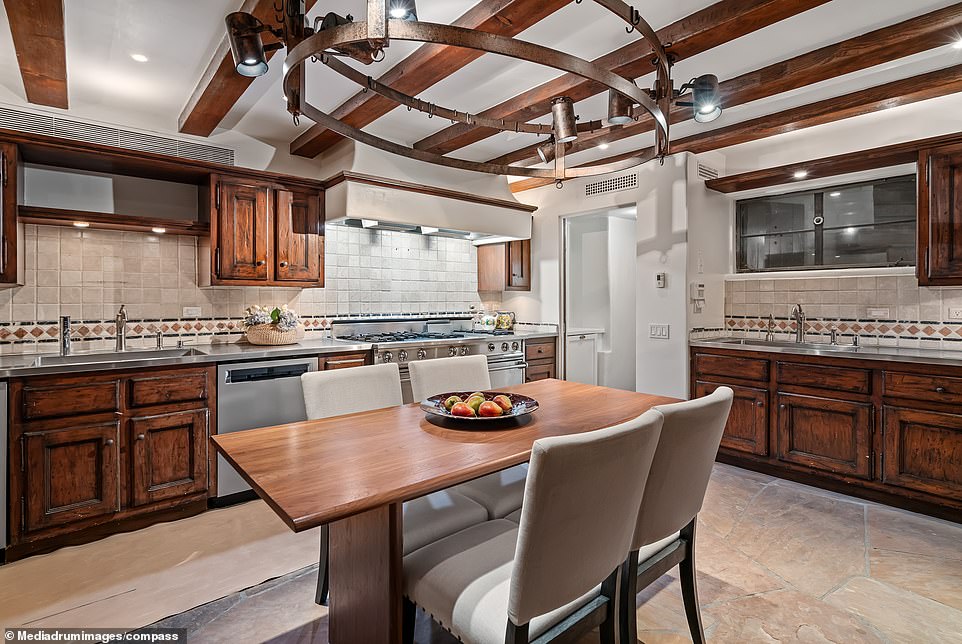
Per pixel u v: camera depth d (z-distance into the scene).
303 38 1.44
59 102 2.87
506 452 1.53
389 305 4.41
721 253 4.11
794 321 3.87
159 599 2.05
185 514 2.85
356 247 4.20
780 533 2.62
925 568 2.27
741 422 3.54
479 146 3.97
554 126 2.15
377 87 1.61
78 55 2.49
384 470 1.37
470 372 2.68
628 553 1.44
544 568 1.13
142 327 3.27
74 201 3.05
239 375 3.02
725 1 2.02
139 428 2.68
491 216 4.43
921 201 2.93
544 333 4.70
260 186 3.41
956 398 2.66
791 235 3.77
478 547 1.50
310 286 3.65
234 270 3.29
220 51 2.37
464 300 4.98
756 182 3.71
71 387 2.49
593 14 2.15
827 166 3.26
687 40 2.16
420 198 3.90
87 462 2.54
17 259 2.59
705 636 1.82
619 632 1.52
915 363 2.80
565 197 4.67
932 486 2.75
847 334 3.63
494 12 1.97
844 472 3.07
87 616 1.94
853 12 2.13
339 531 1.64
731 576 2.22
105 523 2.60
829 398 3.13
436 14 2.13
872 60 2.36
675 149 3.77
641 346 4.06
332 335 4.05
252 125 3.44
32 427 2.39
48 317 2.95
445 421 1.93
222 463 2.96
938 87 2.66
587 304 5.64
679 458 1.48
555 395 2.47
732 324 4.21
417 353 3.81
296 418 3.22
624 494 1.26
